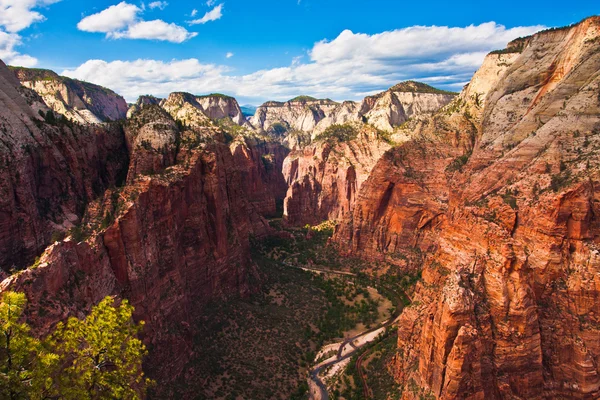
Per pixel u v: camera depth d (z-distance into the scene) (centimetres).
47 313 4028
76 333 3130
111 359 3192
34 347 2644
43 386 2653
